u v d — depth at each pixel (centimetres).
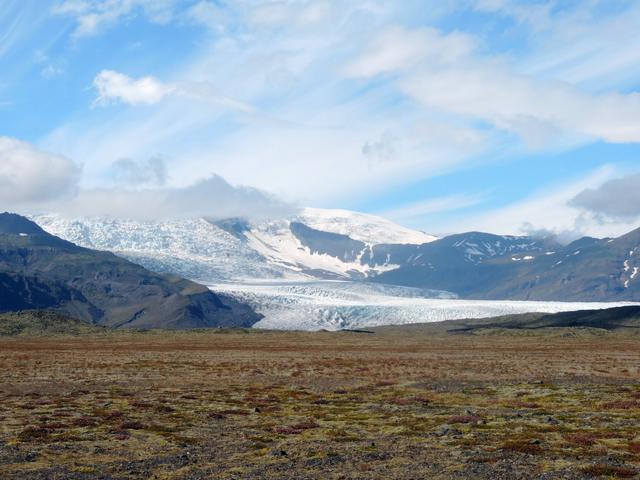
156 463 3494
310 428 4609
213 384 7912
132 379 8475
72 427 4622
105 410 5472
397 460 3456
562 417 4791
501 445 3753
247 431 4497
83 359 12450
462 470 3170
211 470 3312
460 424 4591
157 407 5619
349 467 3325
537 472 3073
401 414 5200
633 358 12044
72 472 3284
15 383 7938
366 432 4397
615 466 3150
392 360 11956
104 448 3903
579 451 3528
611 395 5984
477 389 6875
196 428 4641
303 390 7150
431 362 11256
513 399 6019
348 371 9538
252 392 6944
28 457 3619
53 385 7738
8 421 4853
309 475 3159
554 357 12588
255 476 3164
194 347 18288
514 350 15938
